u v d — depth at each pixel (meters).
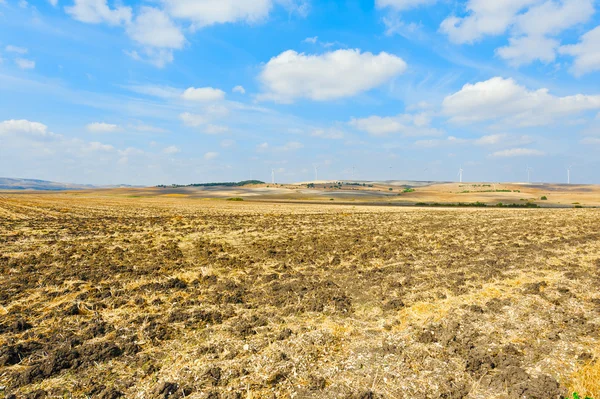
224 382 6.43
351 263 17.05
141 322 9.35
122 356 7.41
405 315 9.80
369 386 6.30
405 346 7.88
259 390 6.18
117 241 23.50
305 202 110.75
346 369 6.90
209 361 7.23
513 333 8.46
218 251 20.19
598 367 6.59
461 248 20.66
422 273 14.69
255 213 54.28
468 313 9.82
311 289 12.46
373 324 9.24
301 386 6.30
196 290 12.44
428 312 9.98
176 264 16.42
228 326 9.09
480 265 15.85
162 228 31.80
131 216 46.28
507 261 16.61
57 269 15.25
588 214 49.19
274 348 7.77
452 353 7.50
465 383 6.38
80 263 16.55
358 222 39.09
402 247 21.20
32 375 6.52
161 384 6.20
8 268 15.35
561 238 23.95
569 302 10.58
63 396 6.01
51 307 10.47
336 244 22.64
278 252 19.78
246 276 14.52
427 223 37.44
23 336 8.37
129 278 13.74
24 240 23.41
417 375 6.67
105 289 12.29
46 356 7.33
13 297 11.38
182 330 8.80
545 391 5.91
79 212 52.81
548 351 7.45
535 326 8.80
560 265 15.47
